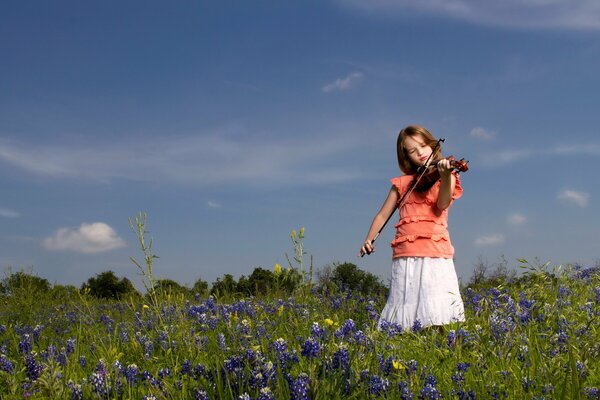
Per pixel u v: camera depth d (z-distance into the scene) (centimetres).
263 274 1052
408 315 706
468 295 878
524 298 623
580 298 722
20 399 439
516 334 505
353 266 973
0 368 491
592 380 431
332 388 366
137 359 561
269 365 393
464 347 542
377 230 759
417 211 723
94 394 400
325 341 431
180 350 571
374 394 376
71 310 1051
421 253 709
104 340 642
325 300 834
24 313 1028
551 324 560
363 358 430
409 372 423
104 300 1373
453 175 709
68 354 574
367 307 808
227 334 636
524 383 412
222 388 386
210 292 1088
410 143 755
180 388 427
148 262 652
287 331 648
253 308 801
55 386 397
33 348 681
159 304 716
